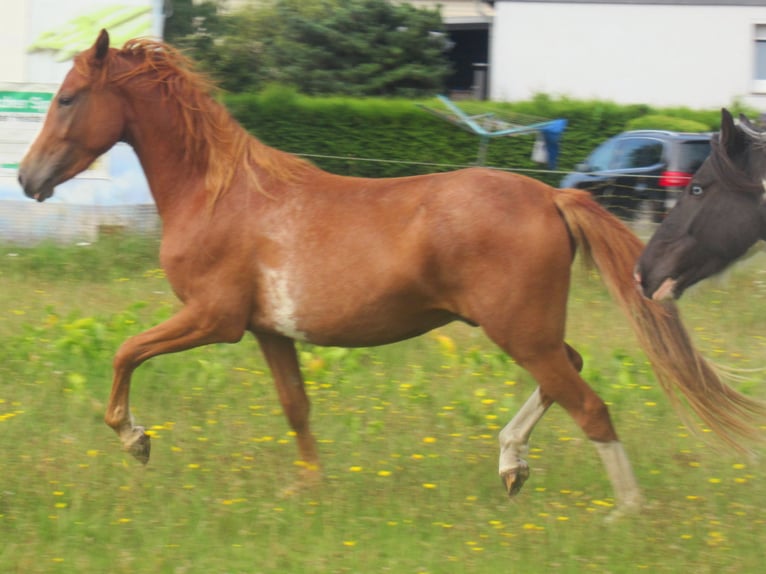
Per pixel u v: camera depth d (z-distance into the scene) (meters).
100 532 6.21
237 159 6.83
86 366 9.15
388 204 6.50
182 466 7.31
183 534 6.21
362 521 6.43
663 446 7.92
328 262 6.50
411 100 23.95
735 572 5.78
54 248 13.66
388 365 9.59
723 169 6.04
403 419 8.34
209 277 6.74
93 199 14.69
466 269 6.31
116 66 6.99
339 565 5.80
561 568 5.78
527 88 26.05
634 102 25.62
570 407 6.45
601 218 6.39
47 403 8.51
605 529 6.29
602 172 16.91
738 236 6.09
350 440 7.82
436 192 6.41
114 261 13.50
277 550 5.97
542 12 25.78
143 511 6.52
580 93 25.83
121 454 7.55
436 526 6.36
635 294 6.40
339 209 6.57
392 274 6.39
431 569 5.76
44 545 6.04
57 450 7.49
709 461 7.61
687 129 21.22
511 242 6.24
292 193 6.70
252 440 7.89
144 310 11.34
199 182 6.85
